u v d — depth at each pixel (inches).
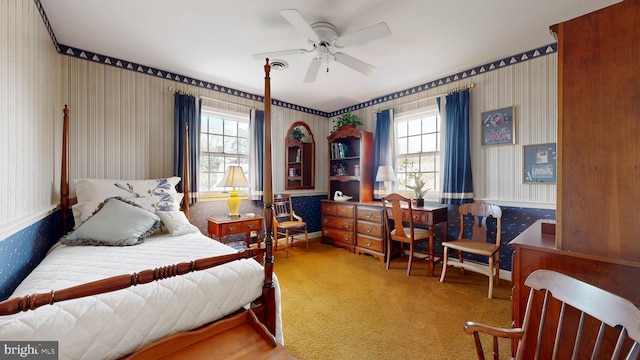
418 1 73.9
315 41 82.7
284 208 167.3
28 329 33.7
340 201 162.2
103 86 105.5
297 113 176.2
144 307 42.0
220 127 143.0
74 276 49.1
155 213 87.7
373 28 72.4
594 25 47.3
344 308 86.7
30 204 64.6
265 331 47.1
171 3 74.5
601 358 46.3
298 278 112.3
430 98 135.0
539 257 52.8
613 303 32.8
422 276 114.8
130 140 111.7
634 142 43.7
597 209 46.9
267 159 60.0
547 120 100.7
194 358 41.5
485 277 113.7
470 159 119.7
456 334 72.4
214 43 96.7
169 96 122.5
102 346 38.1
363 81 134.7
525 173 106.2
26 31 63.3
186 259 59.6
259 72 122.3
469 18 82.1
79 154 100.1
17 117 57.4
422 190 141.7
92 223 73.4
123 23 84.1
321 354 64.2
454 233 127.0
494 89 113.9
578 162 48.7
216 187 136.9
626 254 44.3
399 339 70.2
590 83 47.6
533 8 76.9
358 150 171.6
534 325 53.0
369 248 142.0
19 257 56.2
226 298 51.2
